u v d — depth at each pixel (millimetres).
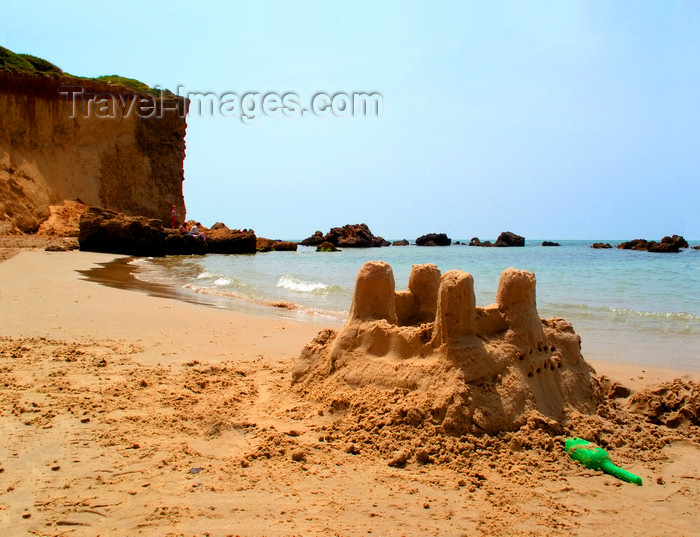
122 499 3826
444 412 4910
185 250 36375
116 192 43125
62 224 37469
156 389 6148
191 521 3584
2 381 6199
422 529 3588
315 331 10234
